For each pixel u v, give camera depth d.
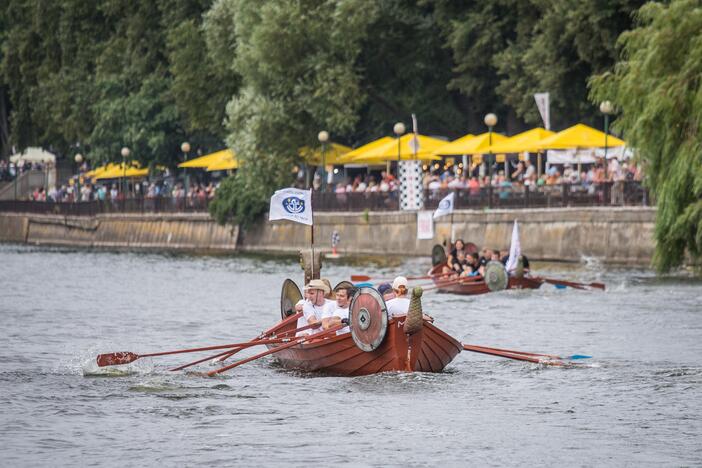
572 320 80.44
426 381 57.00
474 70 159.88
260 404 52.88
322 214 161.25
